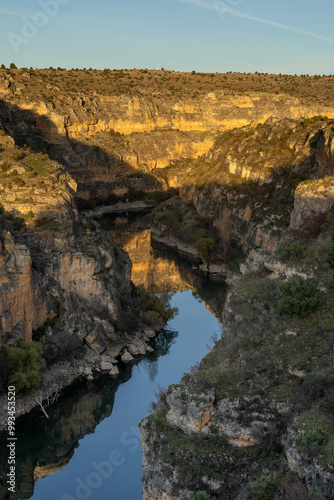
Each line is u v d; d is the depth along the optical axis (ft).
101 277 216.33
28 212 208.54
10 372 169.07
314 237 198.70
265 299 137.90
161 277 324.39
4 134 292.20
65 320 199.11
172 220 429.79
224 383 107.96
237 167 397.39
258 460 91.35
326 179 208.44
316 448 82.64
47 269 200.23
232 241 357.00
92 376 187.93
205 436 97.30
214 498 87.10
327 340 113.39
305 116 522.06
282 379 106.63
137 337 217.77
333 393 94.99
